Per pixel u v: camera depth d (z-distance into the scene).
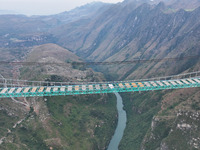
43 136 184.62
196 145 151.88
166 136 181.50
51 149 176.00
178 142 161.75
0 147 156.62
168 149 163.88
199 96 188.12
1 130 175.38
